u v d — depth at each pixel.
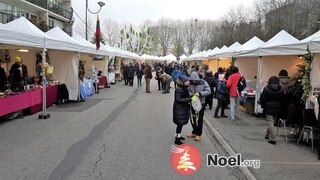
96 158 6.50
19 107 10.62
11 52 15.62
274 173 5.78
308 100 7.97
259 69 11.91
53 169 5.80
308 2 33.50
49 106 13.84
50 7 39.25
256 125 10.48
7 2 30.52
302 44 8.80
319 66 7.89
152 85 29.00
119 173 5.65
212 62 25.48
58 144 7.55
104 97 18.19
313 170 5.98
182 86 7.77
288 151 7.32
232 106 11.17
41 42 10.68
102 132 8.98
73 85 15.38
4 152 6.82
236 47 19.52
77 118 11.14
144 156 6.73
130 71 27.16
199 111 8.27
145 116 11.95
